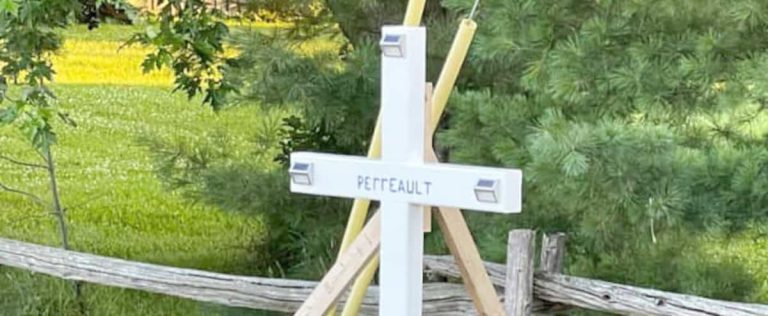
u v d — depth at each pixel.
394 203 2.29
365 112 4.45
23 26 4.17
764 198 2.99
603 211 3.08
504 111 3.38
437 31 4.39
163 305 4.66
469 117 3.48
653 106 2.98
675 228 3.10
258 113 4.77
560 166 2.85
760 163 2.96
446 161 4.10
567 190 2.97
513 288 3.10
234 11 4.66
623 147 2.85
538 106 3.34
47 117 4.12
